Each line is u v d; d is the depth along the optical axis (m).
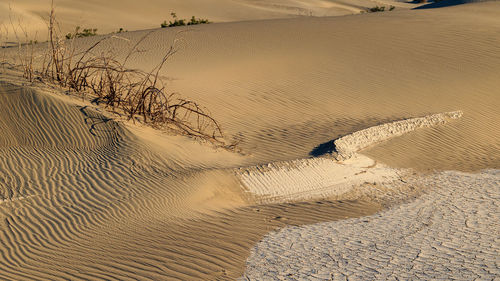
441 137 14.48
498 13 27.67
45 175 9.81
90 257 7.10
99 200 8.99
